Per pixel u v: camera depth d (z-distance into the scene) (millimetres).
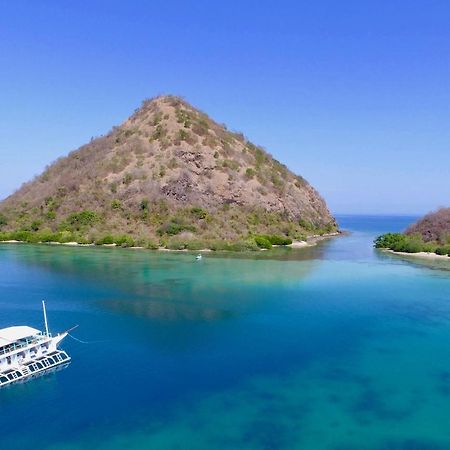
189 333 50906
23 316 56344
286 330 52344
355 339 49594
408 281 81438
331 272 89688
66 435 31625
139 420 33281
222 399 36250
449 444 30828
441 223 136500
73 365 42188
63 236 131625
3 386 38219
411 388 38406
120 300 64438
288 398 36500
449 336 50875
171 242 120938
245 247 122062
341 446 30469
